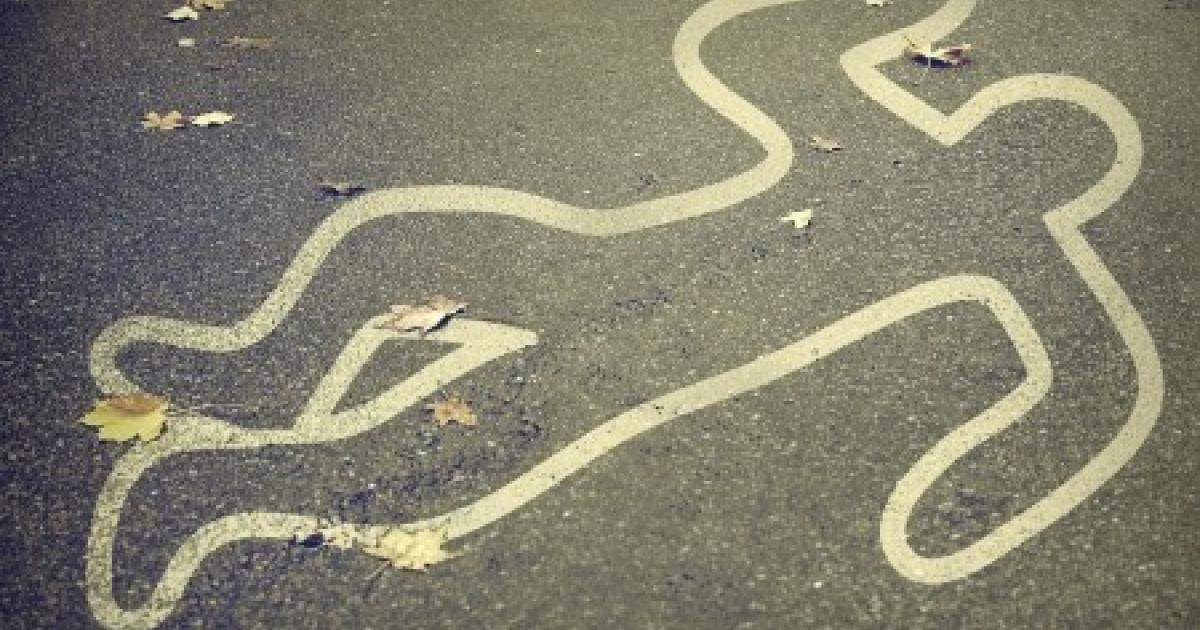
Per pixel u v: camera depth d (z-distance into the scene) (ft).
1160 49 18.29
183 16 19.52
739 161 16.19
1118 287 14.02
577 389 12.84
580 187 15.74
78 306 13.83
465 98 17.47
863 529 11.22
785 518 11.34
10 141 16.52
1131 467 11.80
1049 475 11.75
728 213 15.28
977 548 11.03
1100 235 14.79
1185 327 13.46
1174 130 16.56
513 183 15.80
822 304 13.87
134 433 12.25
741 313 13.76
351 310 13.87
